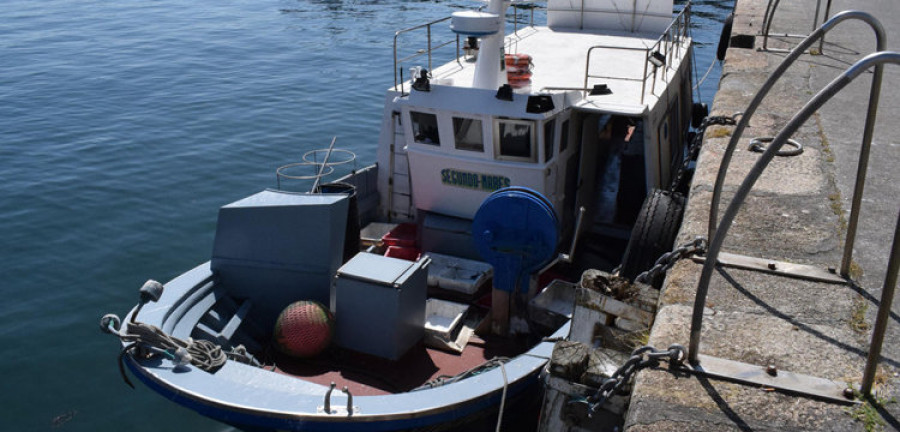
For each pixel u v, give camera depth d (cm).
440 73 1014
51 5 3694
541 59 1095
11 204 1435
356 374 722
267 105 2089
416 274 726
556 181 848
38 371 930
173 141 1797
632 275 673
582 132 904
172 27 3191
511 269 738
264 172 1623
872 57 270
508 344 766
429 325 772
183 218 1394
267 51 2748
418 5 3691
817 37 385
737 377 317
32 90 2230
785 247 434
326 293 766
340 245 775
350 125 1931
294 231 753
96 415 848
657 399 307
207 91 2228
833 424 291
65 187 1520
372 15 3431
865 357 332
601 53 1127
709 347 342
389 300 701
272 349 761
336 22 3275
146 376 612
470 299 815
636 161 1078
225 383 601
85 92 2216
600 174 1132
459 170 855
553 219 711
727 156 403
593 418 388
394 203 991
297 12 3531
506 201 714
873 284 391
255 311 795
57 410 856
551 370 394
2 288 1137
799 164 554
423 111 834
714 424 293
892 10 1216
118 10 3594
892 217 469
